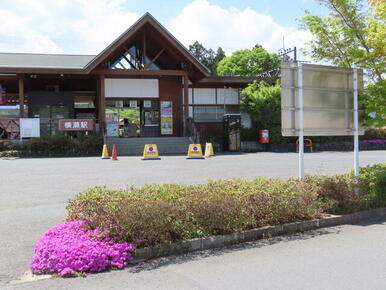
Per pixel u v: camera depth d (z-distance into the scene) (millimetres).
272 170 12781
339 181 6957
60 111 24766
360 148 26688
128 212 4617
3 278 3986
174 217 4938
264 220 5668
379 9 8039
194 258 4594
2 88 26422
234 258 4590
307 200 6168
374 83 8148
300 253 4762
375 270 4113
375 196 7117
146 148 17422
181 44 22828
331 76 7527
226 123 24047
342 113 7641
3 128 20344
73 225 4918
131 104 25188
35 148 19359
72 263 4090
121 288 3703
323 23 8086
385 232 5797
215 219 5172
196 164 14812
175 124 25812
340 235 5633
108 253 4273
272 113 25172
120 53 25078
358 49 8008
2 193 8656
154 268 4258
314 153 21984
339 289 3623
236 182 6875
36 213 6766
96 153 20250
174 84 25812
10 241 5211
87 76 24828
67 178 10984
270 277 3945
